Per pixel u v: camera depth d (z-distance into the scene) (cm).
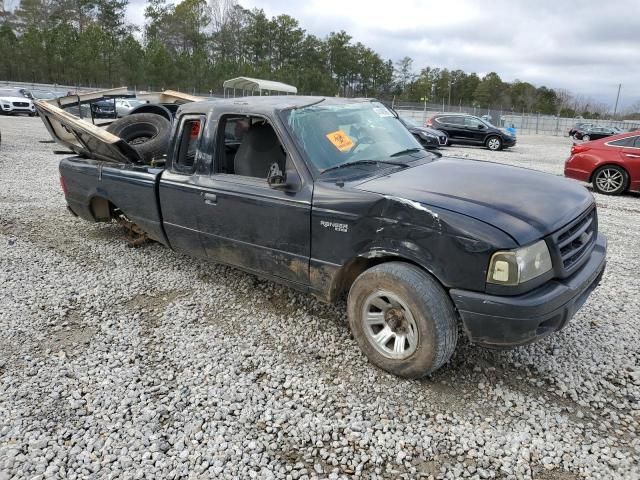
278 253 384
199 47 8000
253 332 400
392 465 263
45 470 259
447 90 10250
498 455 268
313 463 264
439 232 296
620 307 445
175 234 474
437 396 317
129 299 464
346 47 9175
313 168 361
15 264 546
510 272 280
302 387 327
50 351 373
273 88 3120
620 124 5144
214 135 423
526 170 406
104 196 543
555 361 354
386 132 436
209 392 322
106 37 6059
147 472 258
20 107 2784
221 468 260
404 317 321
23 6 7581
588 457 266
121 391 324
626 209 910
